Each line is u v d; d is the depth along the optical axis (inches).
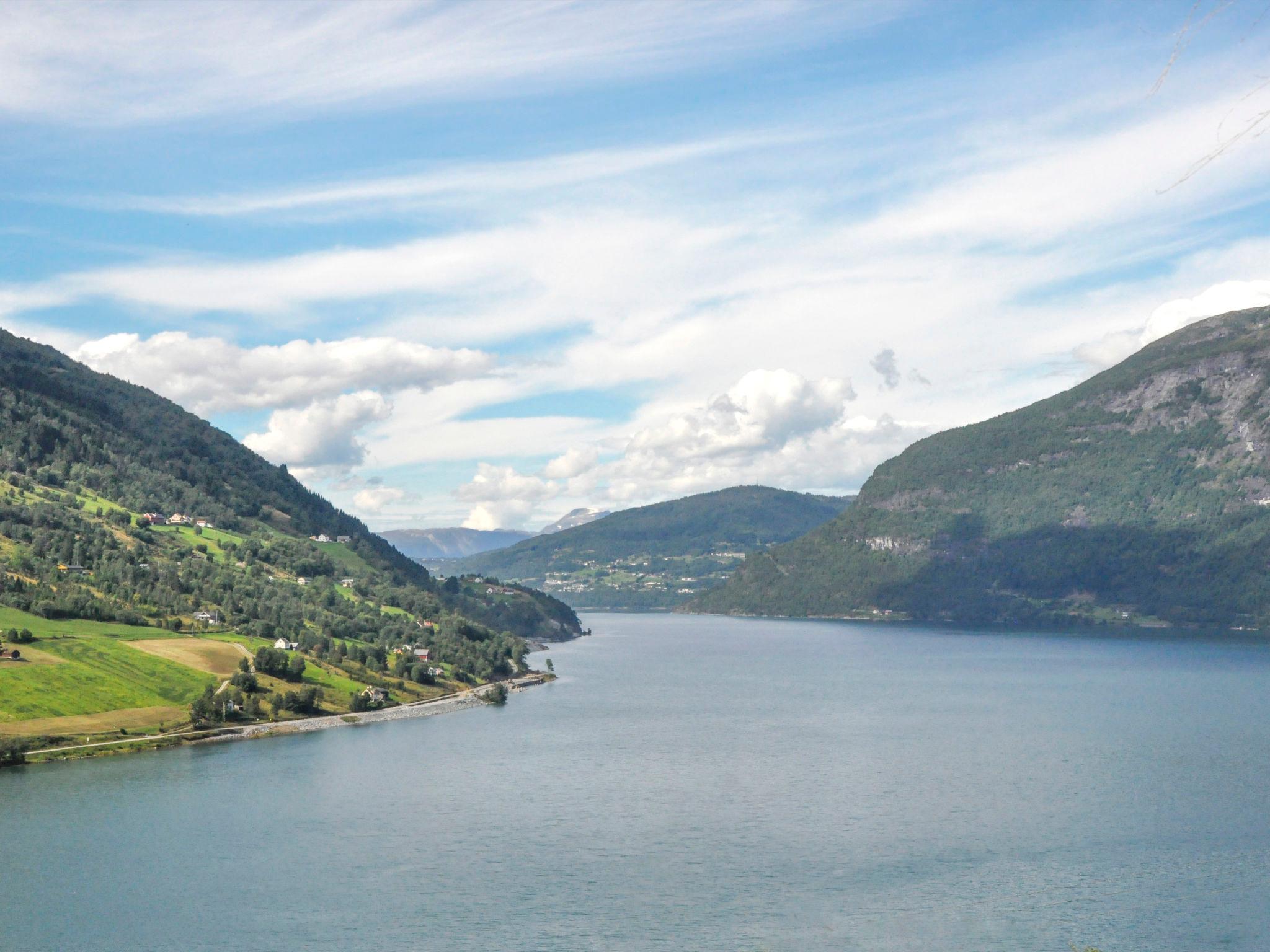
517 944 4731.8
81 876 5546.3
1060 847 6072.8
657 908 5137.8
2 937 4793.3
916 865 5753.0
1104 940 4771.2
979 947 4697.3
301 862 5797.2
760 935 4827.8
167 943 4741.6
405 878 5541.3
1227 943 4726.9
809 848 6053.2
